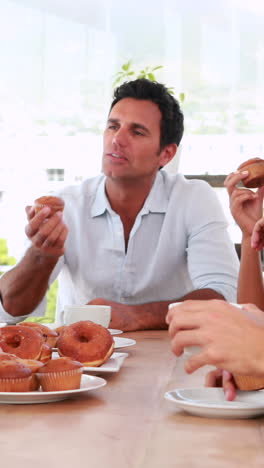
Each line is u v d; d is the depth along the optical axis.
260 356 0.85
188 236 2.47
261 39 4.57
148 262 2.43
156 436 0.76
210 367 1.30
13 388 0.94
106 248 2.40
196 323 0.88
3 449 0.70
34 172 4.75
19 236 4.73
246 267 1.91
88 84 4.72
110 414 0.87
